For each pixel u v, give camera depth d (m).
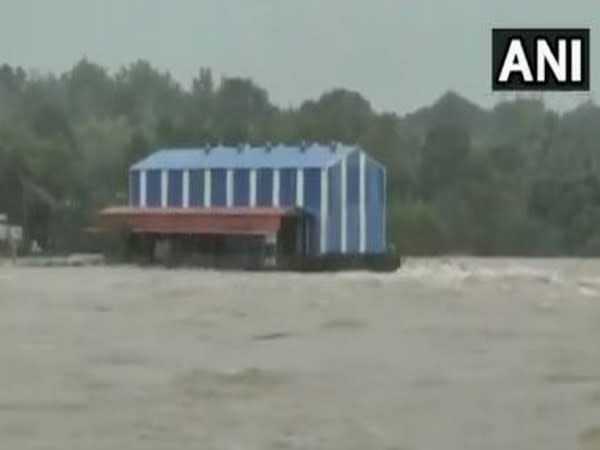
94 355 41.84
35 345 44.94
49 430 28.17
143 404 31.66
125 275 102.81
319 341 47.09
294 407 31.25
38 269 118.88
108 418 29.62
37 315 58.72
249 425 28.83
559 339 47.78
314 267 126.00
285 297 72.50
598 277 103.06
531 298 73.12
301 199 129.75
